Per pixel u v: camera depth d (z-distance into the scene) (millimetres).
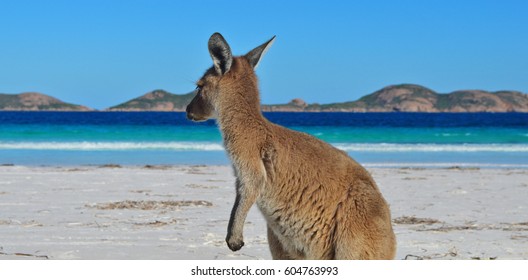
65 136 36312
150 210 11641
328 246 6160
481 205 12938
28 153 25766
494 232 10055
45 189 14391
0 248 8375
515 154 27656
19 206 11898
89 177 16984
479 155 27062
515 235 9820
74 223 10227
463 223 10844
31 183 15453
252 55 6879
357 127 55438
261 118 6438
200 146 29312
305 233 6207
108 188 14773
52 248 8438
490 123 68625
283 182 6188
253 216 11289
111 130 42531
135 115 100438
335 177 6133
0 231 9492
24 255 7992
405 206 12727
